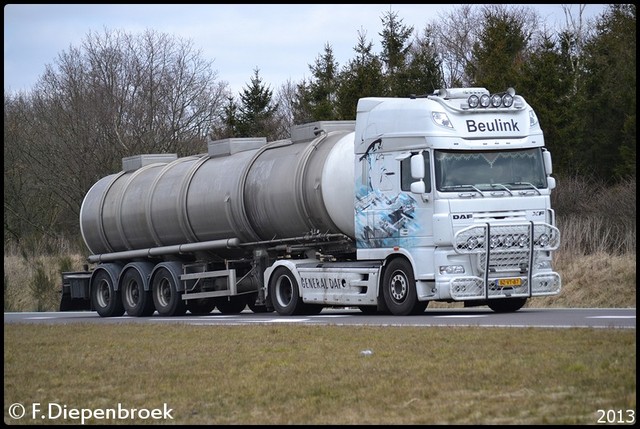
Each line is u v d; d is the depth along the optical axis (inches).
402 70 3496.6
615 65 3316.9
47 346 1236.5
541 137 1515.7
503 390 739.4
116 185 2209.6
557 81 2935.5
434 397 734.5
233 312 2090.3
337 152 1664.6
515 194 1480.1
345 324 1315.2
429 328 1158.3
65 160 3784.5
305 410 723.4
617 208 2335.1
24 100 4060.0
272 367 920.9
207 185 1921.8
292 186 1715.1
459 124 1478.8
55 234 3673.7
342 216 1640.0
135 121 3966.5
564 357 845.8
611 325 1091.9
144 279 2042.3
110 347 1184.2
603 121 3004.4
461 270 1459.2
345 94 3334.2
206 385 850.1
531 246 1475.1
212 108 4121.6
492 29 3570.4
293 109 4229.8
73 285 2230.6
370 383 803.4
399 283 1525.6
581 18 4483.3
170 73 4126.5
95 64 4067.4
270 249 1830.7
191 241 1989.4
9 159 3836.1
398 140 1512.1
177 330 1360.7
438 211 1453.0
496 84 3117.6
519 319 1296.8
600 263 2027.6
